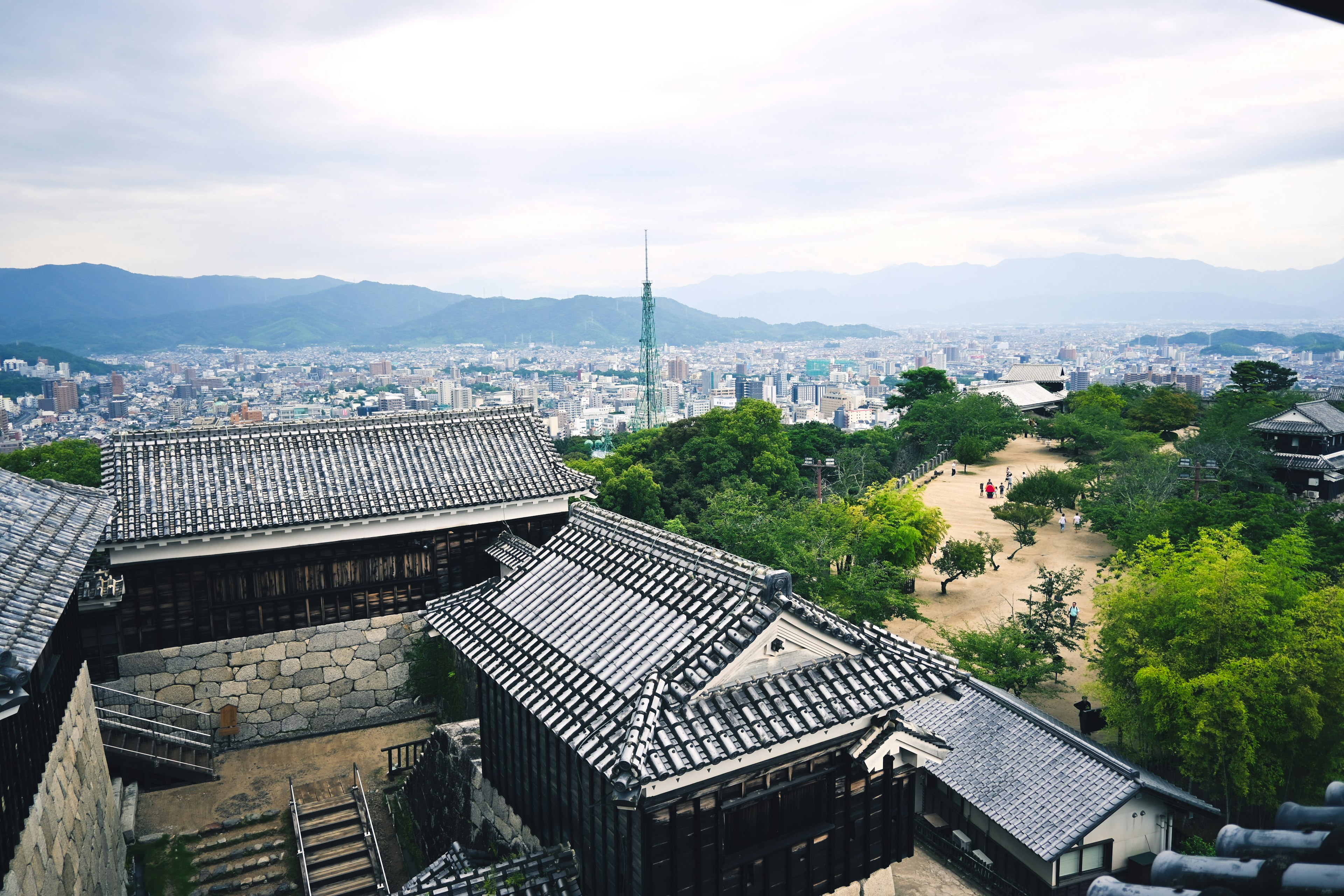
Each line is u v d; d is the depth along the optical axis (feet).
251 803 70.44
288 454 83.51
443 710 84.99
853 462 220.64
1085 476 202.69
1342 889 8.80
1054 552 166.81
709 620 47.55
